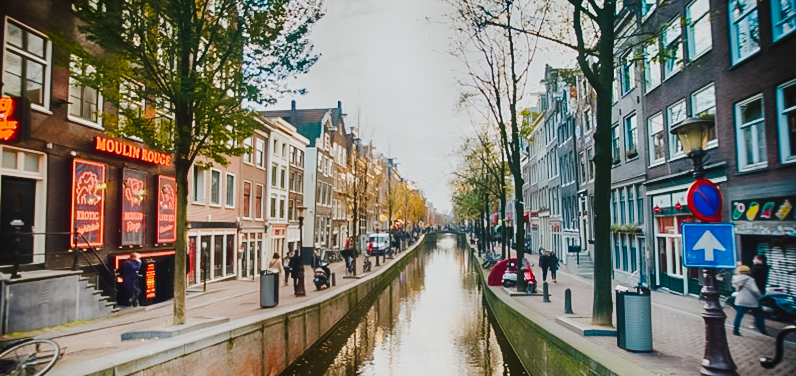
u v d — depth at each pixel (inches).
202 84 384.8
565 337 351.3
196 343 334.6
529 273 747.4
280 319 486.0
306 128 1651.1
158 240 687.7
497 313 690.2
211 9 443.5
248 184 1110.4
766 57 466.0
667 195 679.1
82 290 462.3
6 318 380.5
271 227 1235.2
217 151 438.0
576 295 676.1
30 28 473.7
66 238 520.7
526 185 2124.8
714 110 565.3
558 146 1419.8
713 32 553.6
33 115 480.1
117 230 605.3
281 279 986.7
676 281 664.4
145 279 624.7
